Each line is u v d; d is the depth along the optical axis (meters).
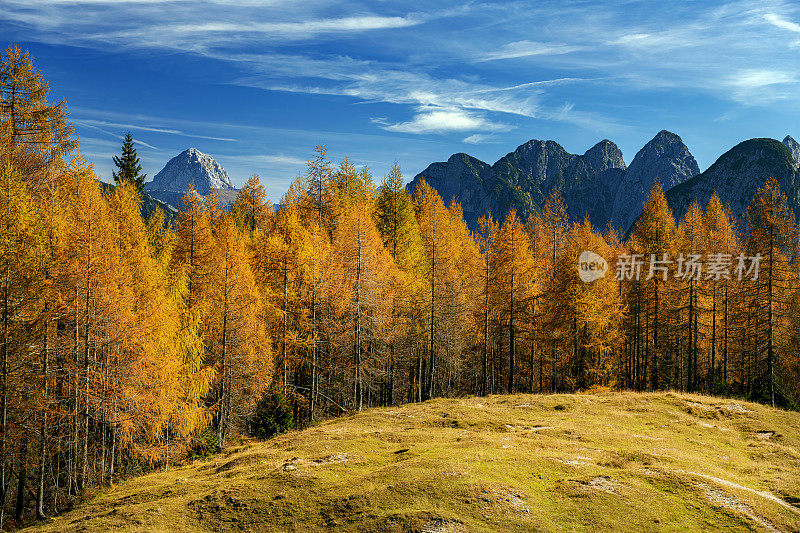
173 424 28.42
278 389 36.12
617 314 43.75
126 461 29.69
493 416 29.52
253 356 32.91
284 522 14.86
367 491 16.28
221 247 33.09
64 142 31.81
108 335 24.97
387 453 21.44
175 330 29.31
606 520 14.63
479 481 16.86
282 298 36.72
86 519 17.27
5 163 27.58
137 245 32.25
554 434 24.97
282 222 40.06
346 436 24.50
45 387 25.03
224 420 32.06
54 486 26.12
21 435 24.70
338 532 14.04
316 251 36.47
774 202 39.97
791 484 18.95
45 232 24.36
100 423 25.69
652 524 14.57
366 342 39.44
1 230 22.34
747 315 43.66
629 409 31.98
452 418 28.59
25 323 24.17
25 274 23.39
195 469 23.81
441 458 19.61
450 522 13.95
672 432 26.75
